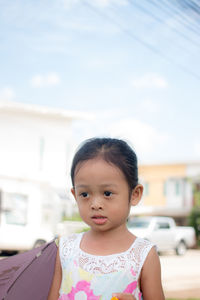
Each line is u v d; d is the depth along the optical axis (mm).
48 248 1915
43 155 22500
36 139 22344
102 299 1735
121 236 1817
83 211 1789
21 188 19141
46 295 1848
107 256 1784
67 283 1810
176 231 19422
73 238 1913
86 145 1835
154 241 18266
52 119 22922
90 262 1793
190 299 7980
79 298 1764
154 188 33531
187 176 32312
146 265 1775
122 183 1771
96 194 1762
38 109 22000
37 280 1859
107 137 1877
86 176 1763
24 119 22062
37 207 19594
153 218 18844
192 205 31766
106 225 1763
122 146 1818
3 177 18609
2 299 1844
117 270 1757
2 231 14406
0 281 1869
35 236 14977
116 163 1760
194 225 26969
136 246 1808
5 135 21484
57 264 1892
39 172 22203
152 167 33688
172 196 32750
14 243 14539
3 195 18562
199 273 12805
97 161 1764
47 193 22234
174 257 18656
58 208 22406
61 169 22938
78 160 1808
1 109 21375
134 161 1834
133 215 29875
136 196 1859
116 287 1741
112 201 1756
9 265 1888
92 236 1855
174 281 10883
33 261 1886
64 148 23172
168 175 33062
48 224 21719
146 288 1771
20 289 1848
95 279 1761
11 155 21547
